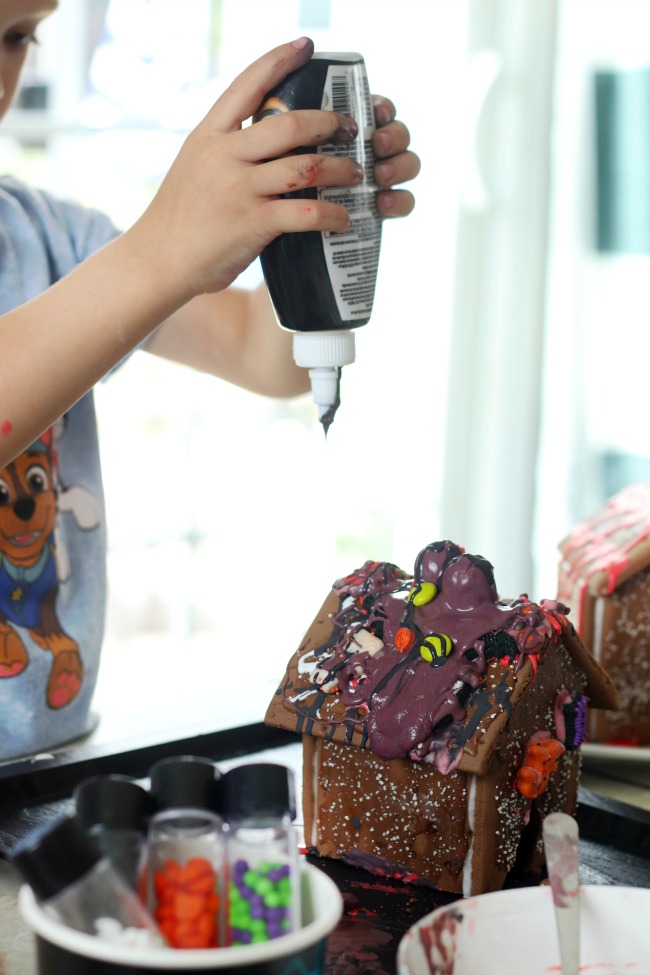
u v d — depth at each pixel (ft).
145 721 3.32
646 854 2.29
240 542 6.89
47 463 3.16
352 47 6.17
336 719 2.14
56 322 2.16
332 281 2.13
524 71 6.38
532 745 2.13
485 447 6.80
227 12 5.89
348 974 1.78
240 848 1.51
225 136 2.03
